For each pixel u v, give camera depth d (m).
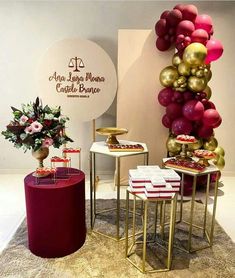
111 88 3.54
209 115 3.14
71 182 2.09
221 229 2.55
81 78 3.51
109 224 2.62
